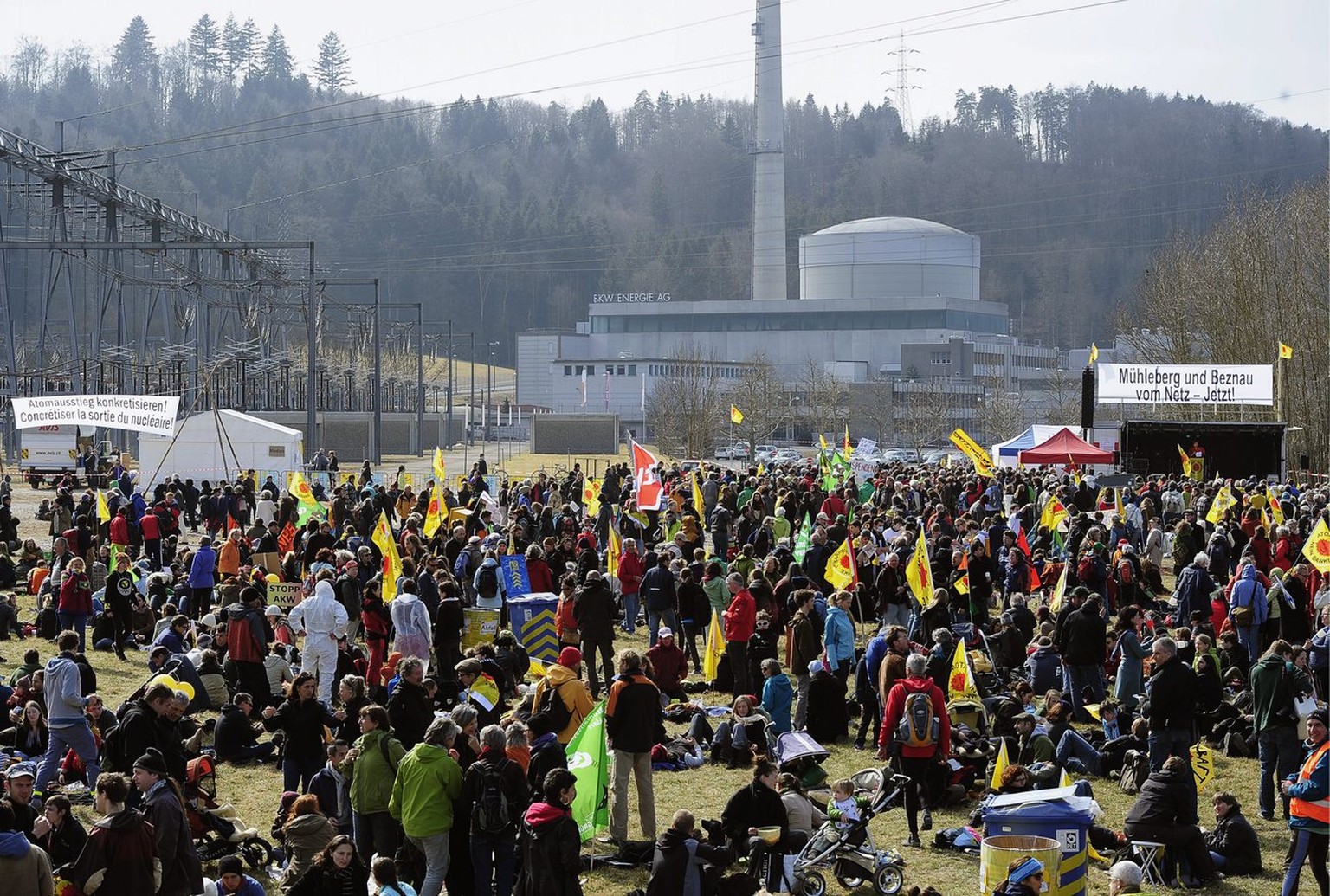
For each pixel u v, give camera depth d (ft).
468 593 90.02
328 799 50.52
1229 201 353.31
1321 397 246.06
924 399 481.05
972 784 58.54
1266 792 55.62
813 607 73.15
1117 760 61.26
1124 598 94.02
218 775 60.49
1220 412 248.11
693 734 66.13
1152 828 48.83
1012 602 83.20
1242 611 74.49
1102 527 102.37
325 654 69.15
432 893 43.21
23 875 36.76
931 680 54.70
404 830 43.80
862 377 618.44
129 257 505.25
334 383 426.10
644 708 52.16
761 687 73.26
